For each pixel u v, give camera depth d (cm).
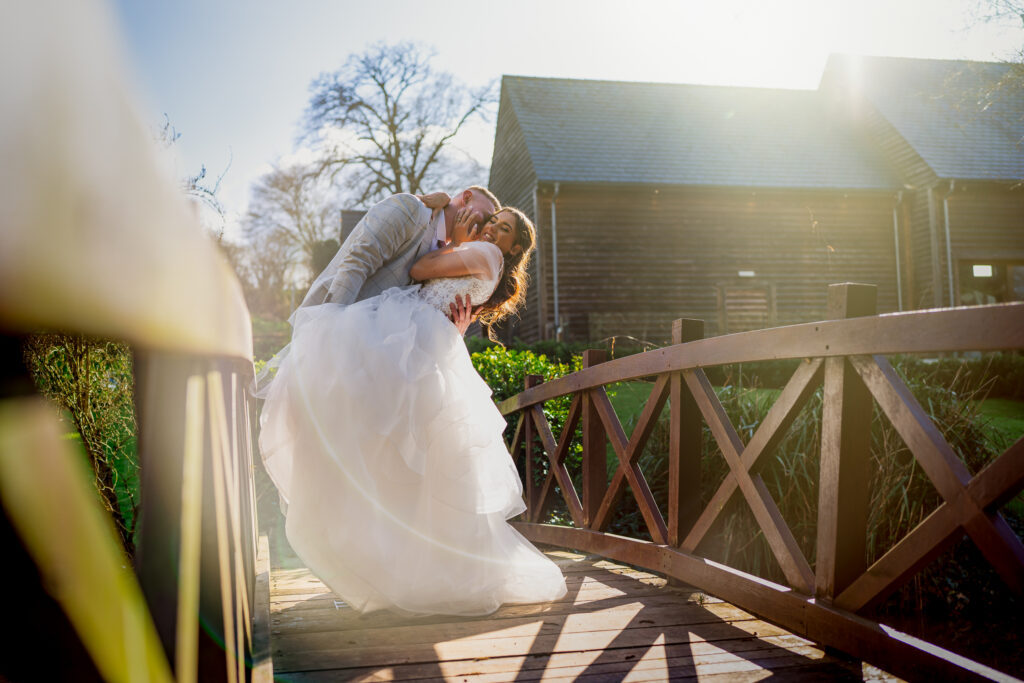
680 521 289
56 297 24
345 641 219
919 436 172
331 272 271
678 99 1966
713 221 1700
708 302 1683
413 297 260
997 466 152
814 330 209
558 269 1636
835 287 204
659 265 1672
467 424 248
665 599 270
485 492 253
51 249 23
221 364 121
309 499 236
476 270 268
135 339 36
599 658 206
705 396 268
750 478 240
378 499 236
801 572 218
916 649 170
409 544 238
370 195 2650
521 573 263
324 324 246
